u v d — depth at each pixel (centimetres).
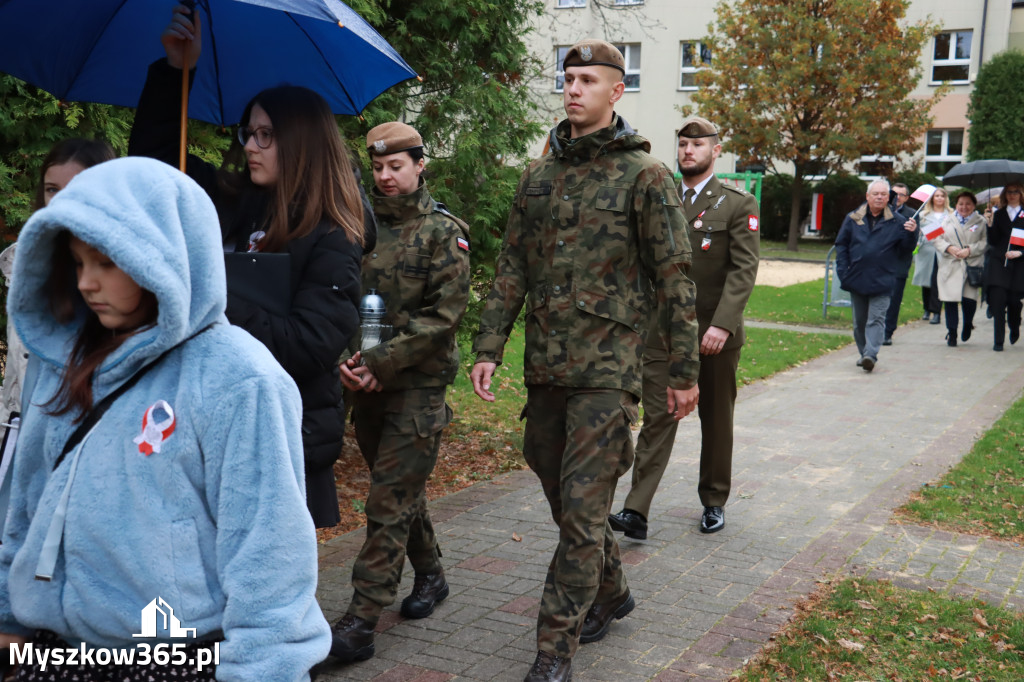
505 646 380
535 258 357
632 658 371
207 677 172
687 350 346
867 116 2980
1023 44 3369
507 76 712
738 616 414
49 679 177
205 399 169
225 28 332
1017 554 505
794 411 891
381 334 358
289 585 167
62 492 173
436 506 580
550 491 366
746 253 515
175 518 169
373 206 377
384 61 319
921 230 1463
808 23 2925
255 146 285
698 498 610
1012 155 3166
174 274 160
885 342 1333
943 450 739
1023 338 1366
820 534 535
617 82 349
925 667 370
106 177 164
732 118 3050
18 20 329
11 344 282
